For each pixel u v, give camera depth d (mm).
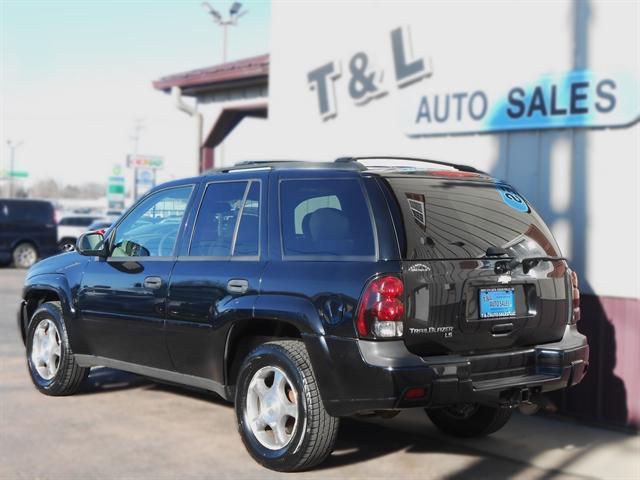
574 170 6887
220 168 5898
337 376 4598
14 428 5879
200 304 5473
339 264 4723
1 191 108062
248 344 5445
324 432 4793
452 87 7789
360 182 4859
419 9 8062
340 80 8930
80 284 6590
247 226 5406
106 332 6348
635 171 6508
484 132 7570
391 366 4375
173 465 5098
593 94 6699
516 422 6543
